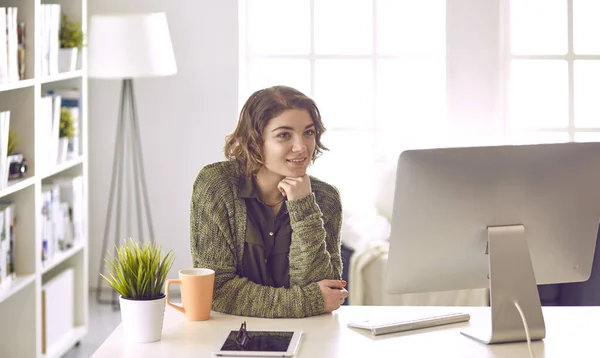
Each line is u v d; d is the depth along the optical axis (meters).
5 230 3.59
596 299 3.93
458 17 5.31
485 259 2.24
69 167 4.40
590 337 2.17
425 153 2.10
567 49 5.38
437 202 2.14
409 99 5.55
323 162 5.53
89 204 5.42
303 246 2.38
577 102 5.41
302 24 5.50
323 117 5.56
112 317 4.91
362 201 5.13
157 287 2.12
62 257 4.14
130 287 2.10
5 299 3.79
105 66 4.71
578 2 5.34
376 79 5.53
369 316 2.32
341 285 2.38
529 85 5.41
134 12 5.25
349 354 2.01
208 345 2.06
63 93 4.35
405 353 2.02
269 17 5.50
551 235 2.23
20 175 3.66
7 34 3.44
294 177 2.38
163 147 5.36
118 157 5.37
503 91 5.36
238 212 2.43
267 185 2.45
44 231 3.99
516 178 2.16
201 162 5.36
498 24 5.30
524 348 2.09
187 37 5.28
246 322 2.26
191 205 2.46
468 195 2.14
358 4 5.49
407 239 2.17
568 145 2.16
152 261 2.11
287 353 1.97
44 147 3.92
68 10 4.32
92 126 5.37
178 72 5.30
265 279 2.46
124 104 5.34
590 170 2.20
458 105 5.38
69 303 4.37
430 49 5.52
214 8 5.25
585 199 2.22
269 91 2.38
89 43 4.77
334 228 2.56
